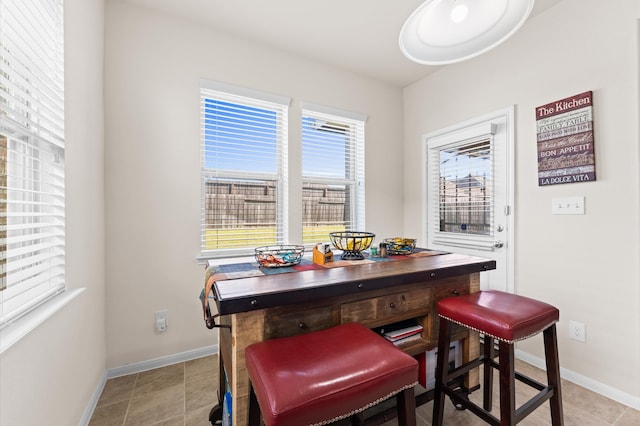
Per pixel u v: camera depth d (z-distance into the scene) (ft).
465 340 5.34
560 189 6.43
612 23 5.62
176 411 5.26
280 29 7.56
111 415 5.15
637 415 5.12
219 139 7.77
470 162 8.61
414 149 10.62
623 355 5.49
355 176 10.23
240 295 3.06
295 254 4.93
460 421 4.94
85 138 5.09
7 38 3.10
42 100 3.82
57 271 4.09
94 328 5.49
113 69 6.41
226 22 7.27
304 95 8.86
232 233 7.93
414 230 10.64
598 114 5.80
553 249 6.56
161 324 6.79
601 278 5.80
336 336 3.28
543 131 6.71
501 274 7.63
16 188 3.31
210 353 7.38
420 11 3.91
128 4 6.57
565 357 6.33
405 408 2.97
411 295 4.62
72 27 4.55
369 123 10.23
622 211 5.50
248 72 7.94
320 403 2.36
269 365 2.69
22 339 3.06
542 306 4.09
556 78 6.49
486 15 3.94
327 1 6.57
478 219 8.35
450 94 9.18
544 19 6.70
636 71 5.32
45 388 3.55
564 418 5.05
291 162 8.64
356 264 4.83
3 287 3.02
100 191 5.96
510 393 3.61
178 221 7.07
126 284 6.52
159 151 6.86
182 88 7.11
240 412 3.33
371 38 7.96
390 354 2.93
